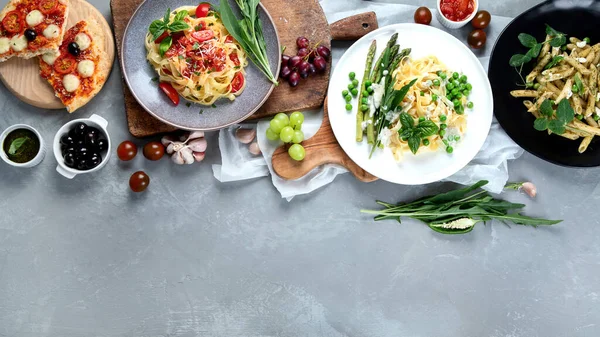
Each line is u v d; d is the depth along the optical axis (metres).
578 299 1.25
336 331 1.23
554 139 1.20
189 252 1.22
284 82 1.19
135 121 1.17
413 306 1.24
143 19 1.13
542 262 1.25
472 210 1.19
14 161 1.16
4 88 1.20
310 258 1.23
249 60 1.17
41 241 1.20
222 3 1.09
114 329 1.21
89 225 1.21
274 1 1.20
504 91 1.21
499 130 1.24
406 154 1.18
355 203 1.24
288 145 1.19
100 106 1.21
